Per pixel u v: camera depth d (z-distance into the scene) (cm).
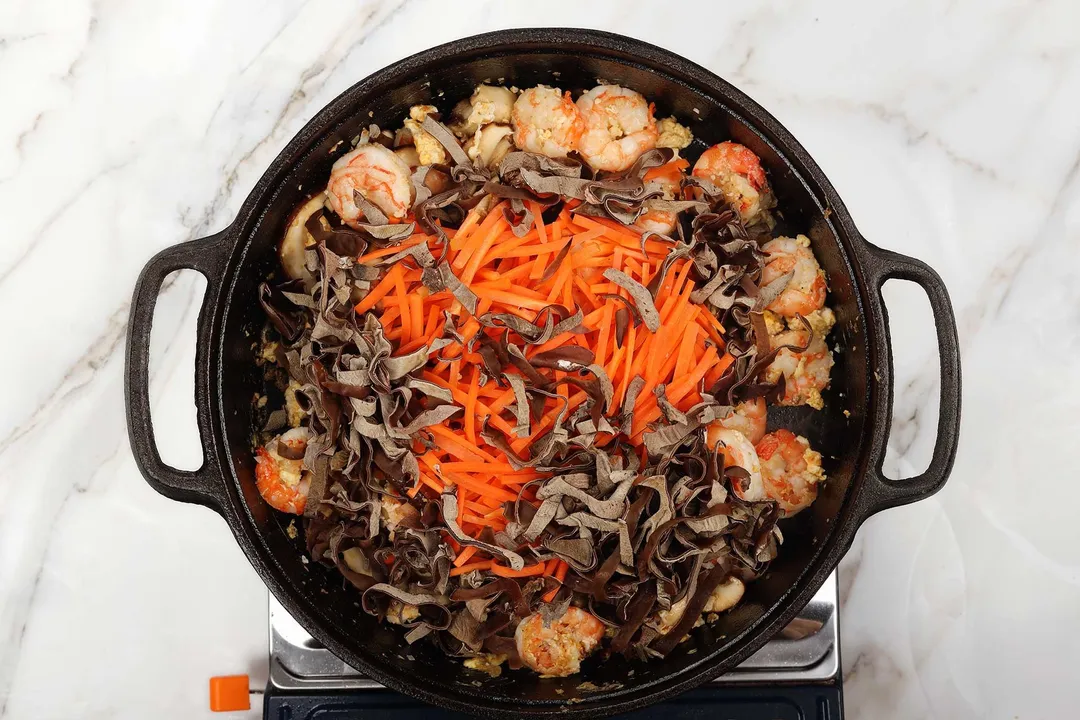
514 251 67
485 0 78
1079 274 78
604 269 67
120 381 78
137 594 78
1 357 78
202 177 78
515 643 70
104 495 78
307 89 78
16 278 78
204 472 66
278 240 70
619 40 67
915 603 78
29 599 78
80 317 78
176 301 78
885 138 78
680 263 68
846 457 70
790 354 71
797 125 78
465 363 67
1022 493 78
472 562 68
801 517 73
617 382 67
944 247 79
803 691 72
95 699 78
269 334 72
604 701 68
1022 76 78
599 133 70
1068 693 78
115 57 78
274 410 72
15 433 78
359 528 69
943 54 78
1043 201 78
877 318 67
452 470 67
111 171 78
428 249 66
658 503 69
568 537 68
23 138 78
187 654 78
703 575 70
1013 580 78
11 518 78
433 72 68
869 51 78
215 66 78
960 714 78
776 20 78
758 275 70
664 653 71
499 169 68
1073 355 78
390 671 68
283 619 72
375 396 67
